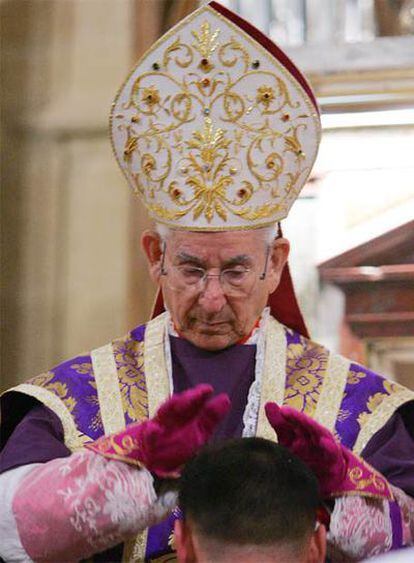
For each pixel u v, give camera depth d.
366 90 18.69
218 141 8.20
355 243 18.67
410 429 8.21
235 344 8.24
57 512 6.91
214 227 7.97
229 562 5.49
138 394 8.17
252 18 19.95
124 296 15.16
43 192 15.30
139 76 8.34
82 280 15.22
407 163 18.73
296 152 8.27
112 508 6.87
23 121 15.32
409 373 18.48
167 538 7.59
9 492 7.20
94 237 15.27
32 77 15.30
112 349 8.50
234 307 7.94
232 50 8.29
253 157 8.20
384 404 8.11
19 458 7.52
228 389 8.09
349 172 18.81
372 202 18.73
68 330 15.15
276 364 8.27
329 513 7.03
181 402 6.71
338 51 18.86
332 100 18.83
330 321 18.64
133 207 15.30
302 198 18.86
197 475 5.70
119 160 8.40
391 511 7.23
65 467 7.08
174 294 7.98
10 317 15.19
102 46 15.30
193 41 8.30
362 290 18.67
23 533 7.02
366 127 18.83
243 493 5.56
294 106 8.28
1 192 15.22
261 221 8.07
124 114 8.36
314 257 18.75
